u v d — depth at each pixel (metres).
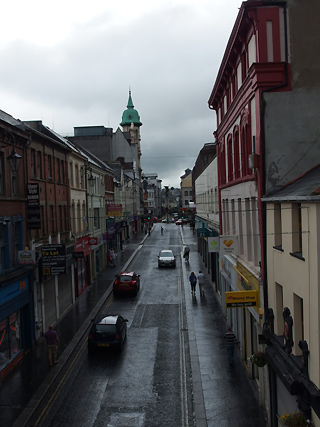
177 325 20.42
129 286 26.70
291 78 12.28
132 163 75.44
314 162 12.21
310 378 8.26
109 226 36.72
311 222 8.12
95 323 16.95
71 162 26.56
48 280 19.97
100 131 64.75
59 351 16.78
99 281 31.95
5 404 12.26
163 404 12.37
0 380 13.74
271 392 10.98
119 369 15.05
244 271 14.62
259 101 12.29
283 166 12.27
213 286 28.66
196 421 11.26
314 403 7.80
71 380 14.18
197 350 16.61
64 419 11.52
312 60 12.27
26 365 15.39
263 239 11.99
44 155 20.86
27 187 17.55
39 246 19.11
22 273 15.82
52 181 22.05
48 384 13.59
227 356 15.91
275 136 12.26
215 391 13.04
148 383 13.84
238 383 13.58
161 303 24.88
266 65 12.20
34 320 17.53
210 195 29.41
